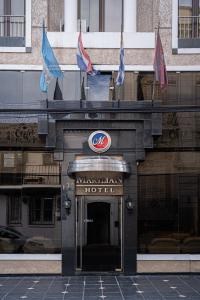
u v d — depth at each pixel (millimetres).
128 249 15500
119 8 16719
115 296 12523
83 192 15688
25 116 15656
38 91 15844
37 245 15523
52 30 16516
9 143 15648
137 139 15672
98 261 15555
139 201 15641
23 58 15883
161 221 15609
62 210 15555
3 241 15539
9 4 16156
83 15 16656
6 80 15828
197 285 13906
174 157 15711
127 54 15953
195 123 15742
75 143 15695
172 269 15492
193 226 15586
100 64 15969
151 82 15891
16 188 15617
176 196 15625
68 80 15906
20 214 15586
